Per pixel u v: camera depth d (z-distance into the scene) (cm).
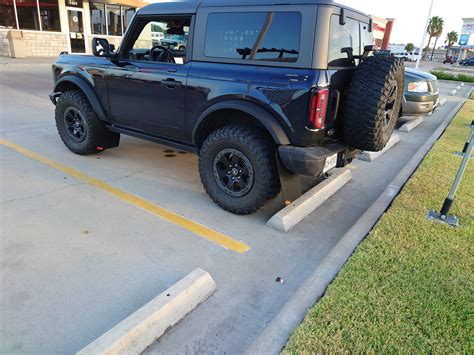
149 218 332
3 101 791
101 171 436
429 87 749
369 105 290
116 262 265
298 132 286
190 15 341
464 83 1953
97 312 217
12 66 1355
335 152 307
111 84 412
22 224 306
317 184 424
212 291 239
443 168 484
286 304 220
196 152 372
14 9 1591
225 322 216
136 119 403
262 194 318
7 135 555
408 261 267
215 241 302
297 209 343
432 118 909
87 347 177
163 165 470
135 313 199
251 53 305
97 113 436
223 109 321
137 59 416
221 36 321
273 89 288
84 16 1808
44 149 500
